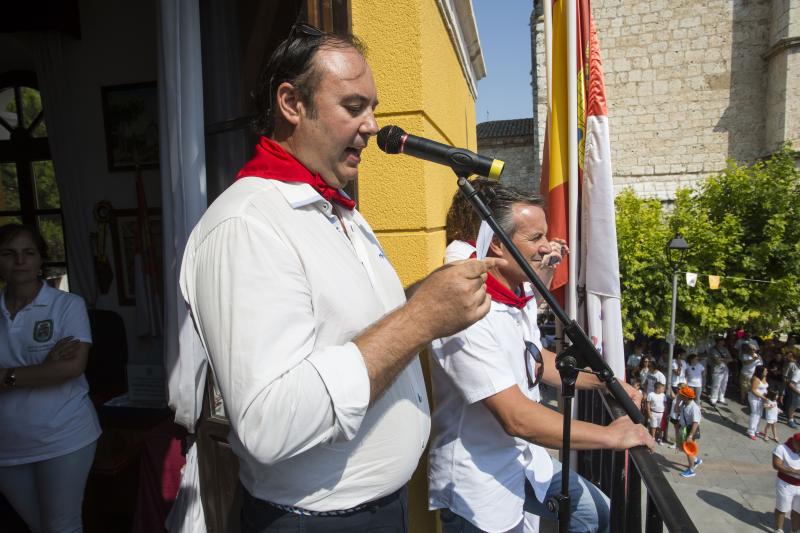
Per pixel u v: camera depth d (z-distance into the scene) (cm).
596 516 175
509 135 1875
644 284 1173
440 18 246
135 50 346
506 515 152
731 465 791
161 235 349
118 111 351
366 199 195
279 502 92
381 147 118
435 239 207
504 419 135
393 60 189
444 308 84
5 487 191
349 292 91
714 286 1085
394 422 98
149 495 232
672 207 1391
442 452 159
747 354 1073
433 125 214
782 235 1145
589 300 214
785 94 1245
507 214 154
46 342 195
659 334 1167
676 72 1380
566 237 216
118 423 261
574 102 205
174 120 192
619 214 1245
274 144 99
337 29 176
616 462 132
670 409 912
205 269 83
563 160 215
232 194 91
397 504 105
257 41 182
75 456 195
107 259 361
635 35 1394
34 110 400
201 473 203
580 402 213
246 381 74
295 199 91
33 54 353
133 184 356
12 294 200
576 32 203
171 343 202
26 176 404
